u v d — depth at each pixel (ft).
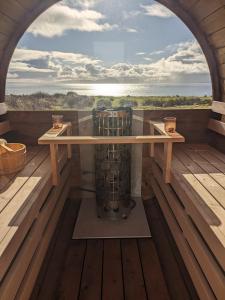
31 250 6.21
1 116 11.16
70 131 11.27
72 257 8.76
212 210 6.10
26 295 5.74
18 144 9.22
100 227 10.42
